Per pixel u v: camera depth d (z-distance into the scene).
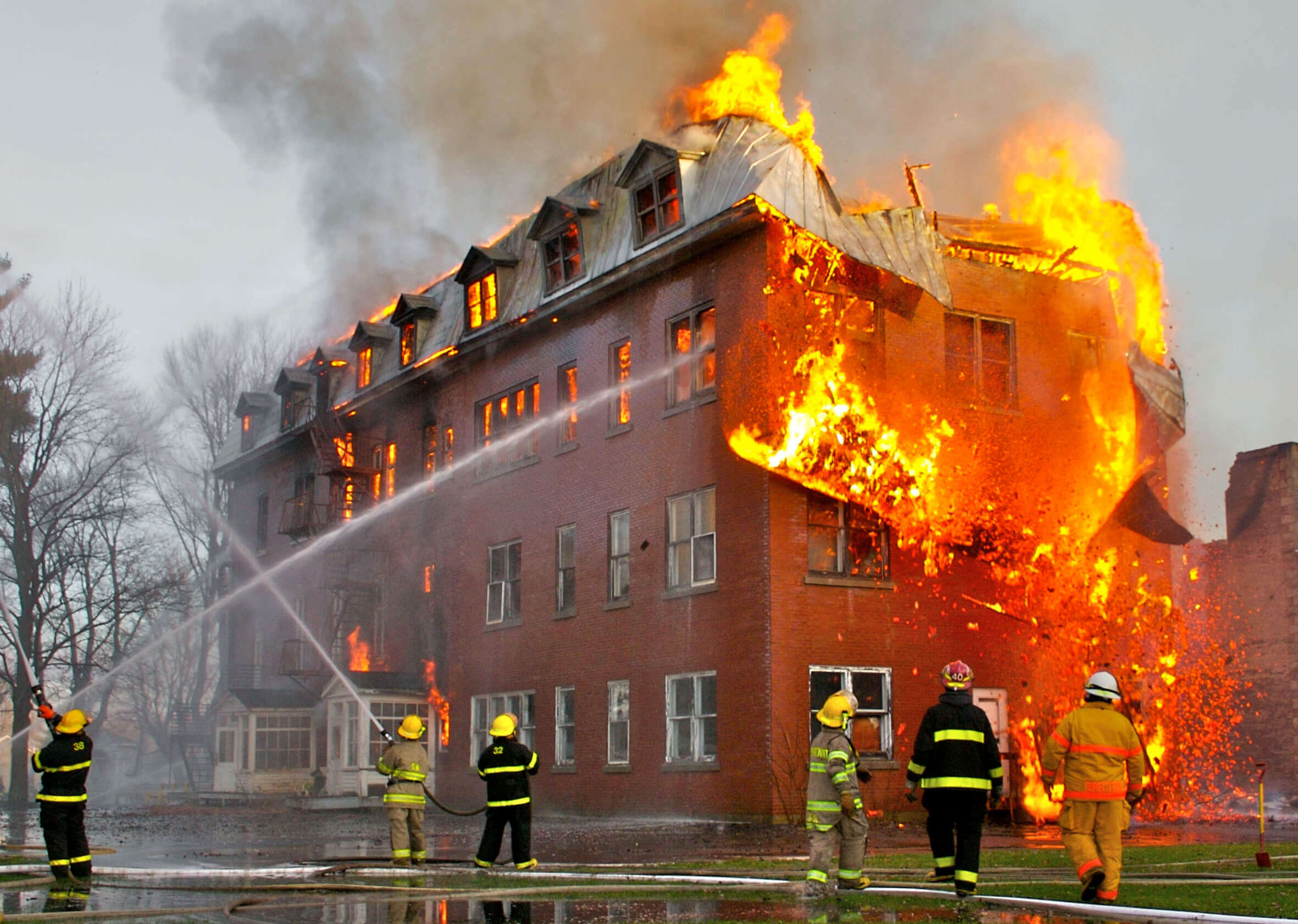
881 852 16.20
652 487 27.56
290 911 9.98
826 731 10.52
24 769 42.28
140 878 12.92
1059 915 8.98
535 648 30.98
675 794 25.80
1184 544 29.62
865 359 25.56
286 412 45.31
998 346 27.38
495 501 33.31
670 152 26.94
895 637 25.11
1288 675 28.33
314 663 42.47
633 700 27.36
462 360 34.94
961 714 10.03
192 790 49.28
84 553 47.12
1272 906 8.97
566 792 29.11
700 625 25.69
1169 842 17.42
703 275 26.61
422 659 35.94
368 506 39.66
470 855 16.53
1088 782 9.45
